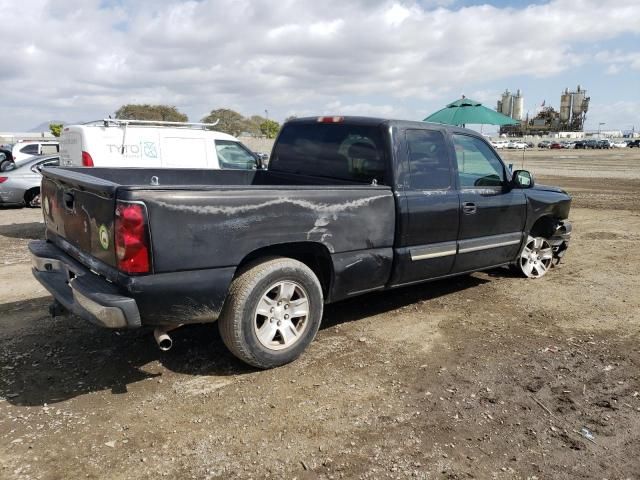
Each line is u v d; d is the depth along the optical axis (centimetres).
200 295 354
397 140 473
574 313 551
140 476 279
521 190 612
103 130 884
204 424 329
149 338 458
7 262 756
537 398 371
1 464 286
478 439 320
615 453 309
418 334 483
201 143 971
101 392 366
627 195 1809
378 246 458
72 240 407
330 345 454
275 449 305
